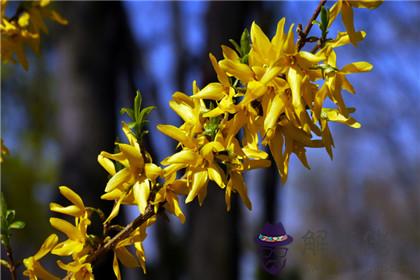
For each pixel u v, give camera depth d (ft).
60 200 15.72
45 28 8.80
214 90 5.32
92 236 5.79
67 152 16.51
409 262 15.29
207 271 16.31
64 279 5.71
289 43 5.00
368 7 5.23
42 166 31.14
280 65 4.99
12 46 8.52
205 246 16.35
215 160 5.43
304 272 16.57
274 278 17.10
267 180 23.12
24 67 8.65
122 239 5.70
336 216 53.57
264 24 23.43
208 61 17.03
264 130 5.37
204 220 16.44
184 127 5.59
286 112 5.16
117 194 5.71
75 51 17.20
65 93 17.04
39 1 8.62
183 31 27.43
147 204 5.60
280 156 5.54
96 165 16.34
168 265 22.04
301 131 5.55
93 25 17.35
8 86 31.30
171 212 5.63
